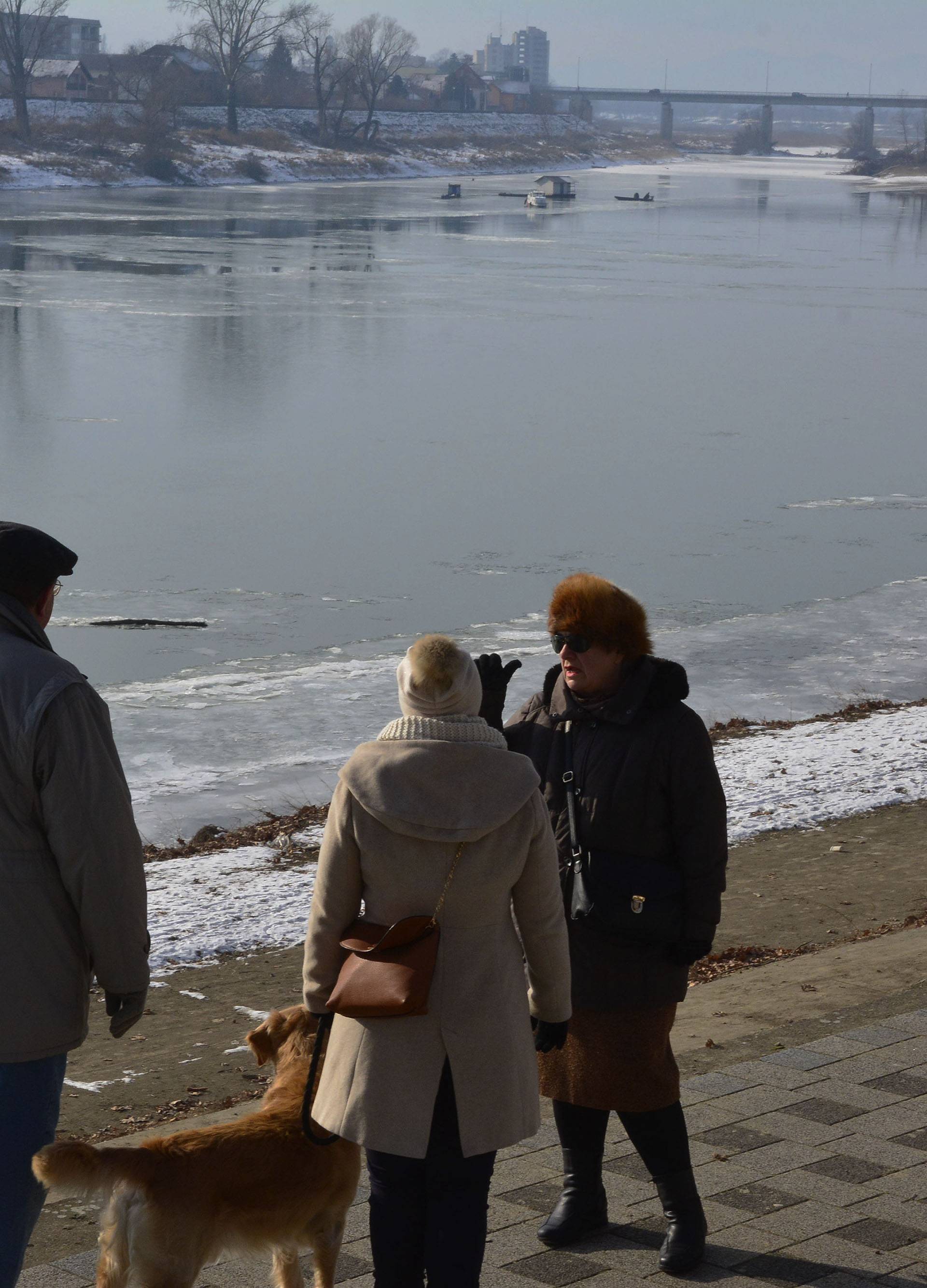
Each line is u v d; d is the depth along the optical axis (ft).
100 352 199.11
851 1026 22.58
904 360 208.33
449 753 12.88
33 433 144.56
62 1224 17.22
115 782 13.71
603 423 157.38
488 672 16.02
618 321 246.27
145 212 463.01
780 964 27.02
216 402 165.78
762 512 113.70
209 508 112.78
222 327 225.97
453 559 97.25
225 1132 13.17
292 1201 13.28
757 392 180.04
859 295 292.20
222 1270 15.48
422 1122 12.73
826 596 88.28
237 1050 25.20
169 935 32.07
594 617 15.48
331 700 59.52
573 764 15.72
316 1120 13.19
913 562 97.76
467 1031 12.85
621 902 15.26
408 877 12.93
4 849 13.62
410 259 345.10
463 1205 13.11
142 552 98.02
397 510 113.19
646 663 15.74
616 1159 18.13
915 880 35.01
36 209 456.45
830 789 43.52
